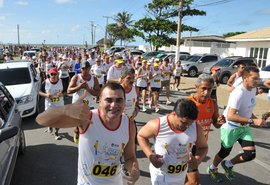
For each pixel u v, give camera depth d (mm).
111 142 2342
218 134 7336
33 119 8258
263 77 14125
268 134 7539
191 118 2637
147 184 4477
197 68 22312
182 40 43781
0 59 30188
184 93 14305
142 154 5676
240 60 18875
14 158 4242
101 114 2330
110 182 2475
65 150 5918
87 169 2398
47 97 6359
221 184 4559
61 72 12242
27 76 8820
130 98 4883
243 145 4227
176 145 2826
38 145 6215
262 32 23156
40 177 4688
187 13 33188
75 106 2033
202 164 5324
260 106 11086
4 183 3336
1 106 4426
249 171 5117
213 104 3805
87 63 5570
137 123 8297
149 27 35281
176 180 2941
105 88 2264
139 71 9758
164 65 10992
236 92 4020
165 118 2846
